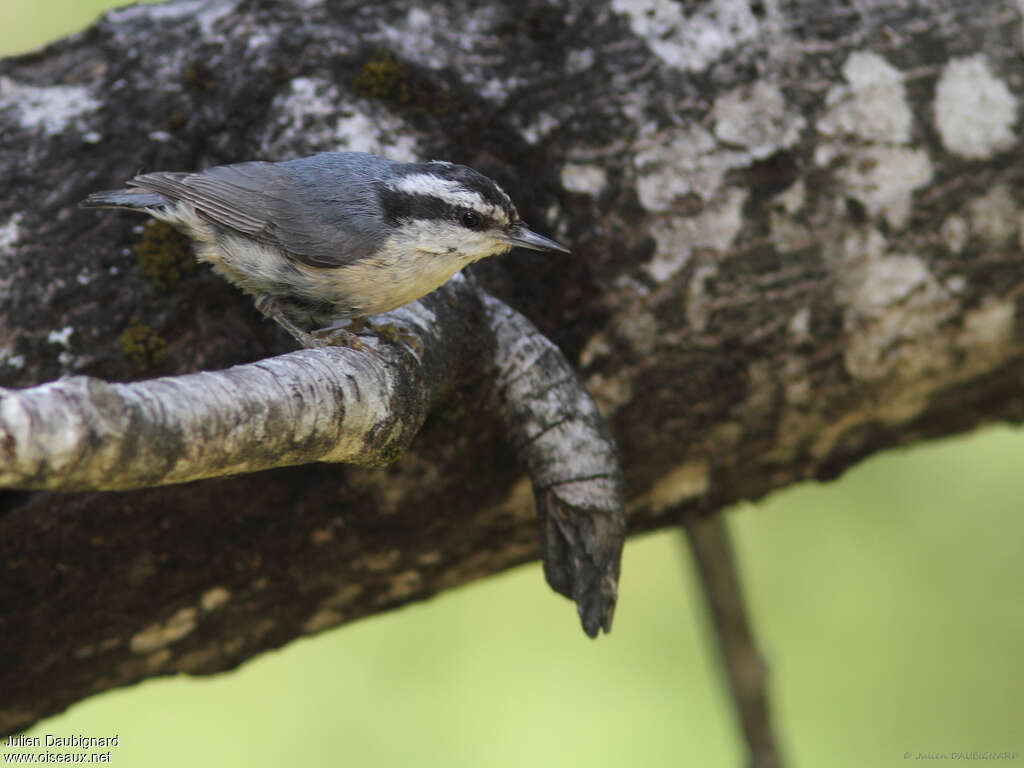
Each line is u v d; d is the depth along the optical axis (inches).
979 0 249.6
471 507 245.3
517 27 239.6
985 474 437.1
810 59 243.3
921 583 422.6
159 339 219.8
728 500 285.0
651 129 238.8
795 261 244.5
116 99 226.5
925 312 252.8
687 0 242.7
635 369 244.2
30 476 130.0
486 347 225.1
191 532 223.9
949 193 246.5
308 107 229.6
